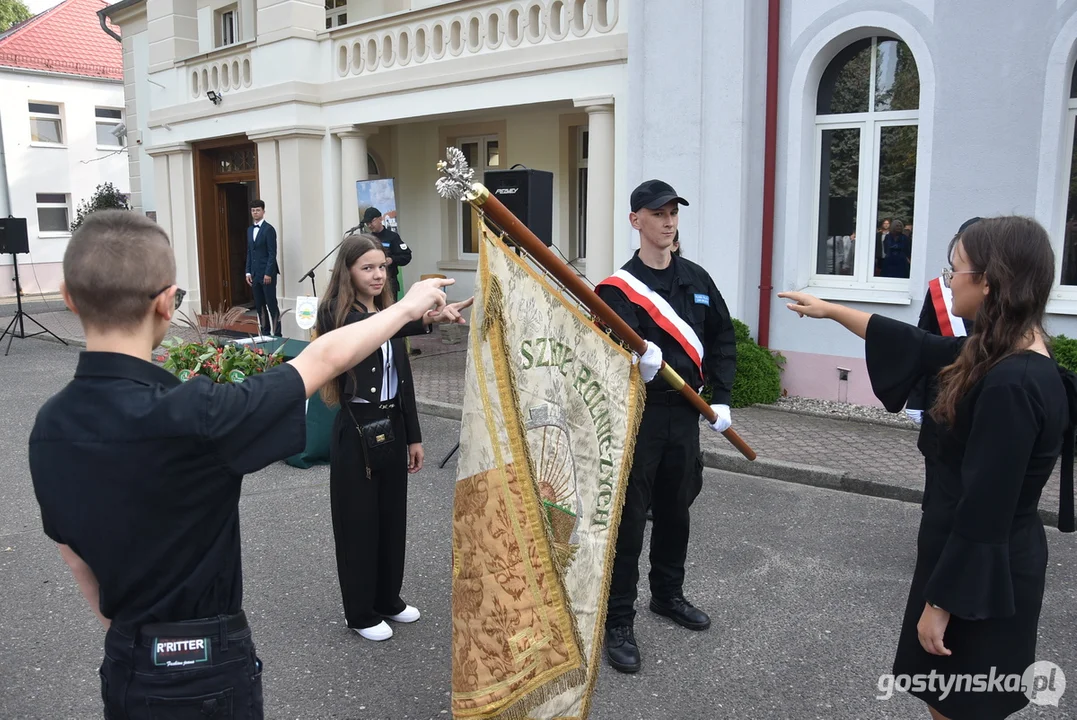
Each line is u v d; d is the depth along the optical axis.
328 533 4.83
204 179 13.78
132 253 1.47
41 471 1.48
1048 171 6.28
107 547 1.47
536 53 8.89
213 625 1.57
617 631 3.34
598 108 8.45
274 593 4.05
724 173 7.62
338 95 11.08
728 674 3.26
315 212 11.63
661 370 2.87
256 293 11.81
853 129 7.43
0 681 3.28
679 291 3.31
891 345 2.33
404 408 3.53
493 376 2.14
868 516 5.05
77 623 3.78
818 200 7.71
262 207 11.58
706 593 3.99
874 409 7.27
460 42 9.73
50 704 3.11
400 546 3.60
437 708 3.06
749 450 3.63
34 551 4.66
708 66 7.55
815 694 3.12
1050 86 6.19
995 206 6.55
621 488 2.53
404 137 12.88
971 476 1.85
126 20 16.31
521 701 2.18
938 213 6.82
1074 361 6.07
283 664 3.37
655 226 3.21
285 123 11.40
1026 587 1.92
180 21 13.73
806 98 7.39
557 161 11.03
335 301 3.39
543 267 2.20
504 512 2.15
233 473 1.50
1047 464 1.90
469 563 2.19
